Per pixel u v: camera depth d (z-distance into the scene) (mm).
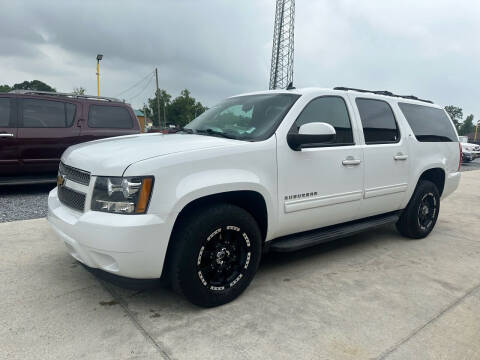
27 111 6770
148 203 2389
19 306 2723
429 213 4844
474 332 2545
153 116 69625
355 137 3746
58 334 2381
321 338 2418
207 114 3979
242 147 2848
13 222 4852
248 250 2910
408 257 4055
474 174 13945
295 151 3164
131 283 2500
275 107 3359
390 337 2455
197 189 2533
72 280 3182
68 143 7113
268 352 2254
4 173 6660
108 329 2457
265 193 2947
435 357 2256
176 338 2375
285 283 3268
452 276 3545
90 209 2506
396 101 4418
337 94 3719
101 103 7535
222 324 2555
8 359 2117
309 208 3322
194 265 2596
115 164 2445
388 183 4094
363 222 4078
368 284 3291
